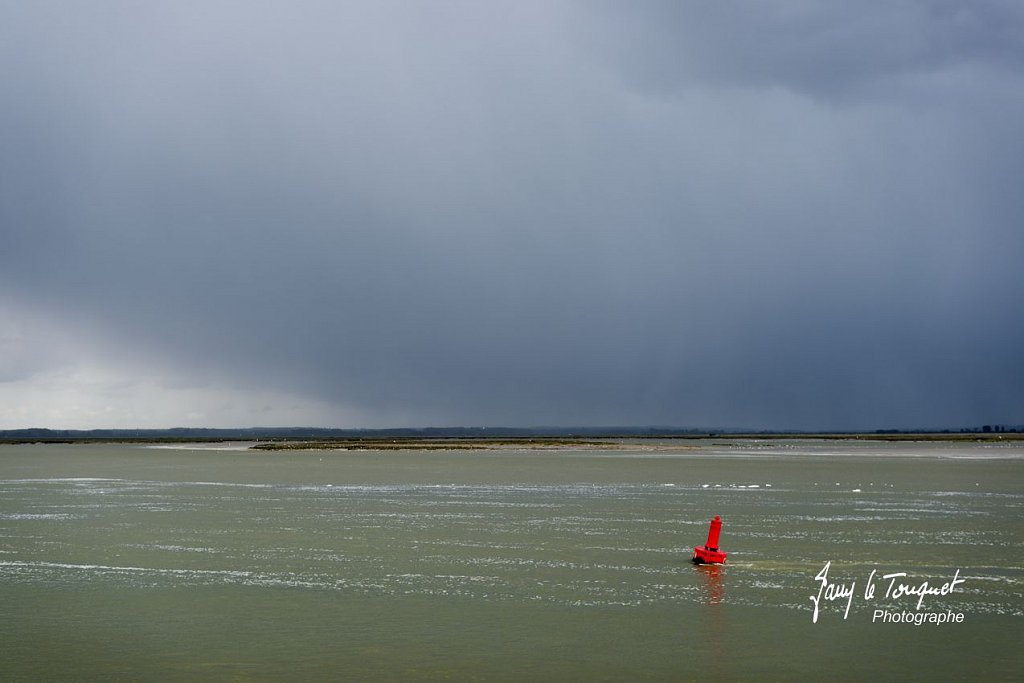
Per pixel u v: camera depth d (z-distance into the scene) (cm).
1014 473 9756
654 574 3306
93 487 8200
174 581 3209
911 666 2172
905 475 9462
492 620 2611
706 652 2289
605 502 6288
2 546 4088
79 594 2984
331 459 15788
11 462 14762
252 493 7338
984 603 2809
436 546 4038
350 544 4116
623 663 2198
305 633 2469
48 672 2138
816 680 2075
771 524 4822
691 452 18938
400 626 2542
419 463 13638
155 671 2142
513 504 6172
